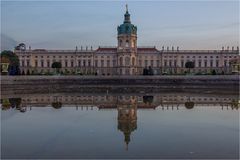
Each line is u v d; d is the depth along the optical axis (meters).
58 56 176.50
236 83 98.00
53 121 39.53
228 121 39.38
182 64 177.25
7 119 41.00
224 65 178.12
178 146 27.02
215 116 43.59
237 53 177.38
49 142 28.48
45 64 177.00
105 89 99.62
